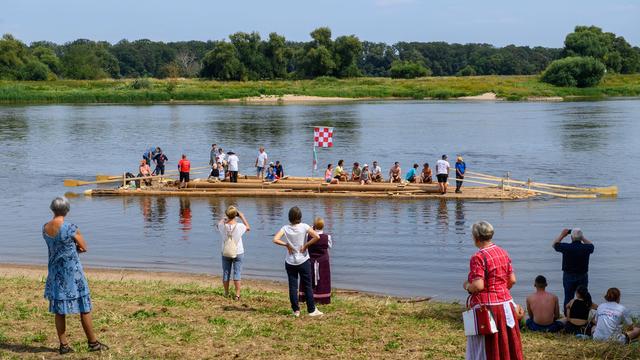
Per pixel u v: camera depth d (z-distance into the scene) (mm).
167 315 12656
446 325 12812
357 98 138250
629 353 10977
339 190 34844
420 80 161375
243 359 10055
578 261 14938
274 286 18719
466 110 103188
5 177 42406
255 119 86000
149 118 88000
